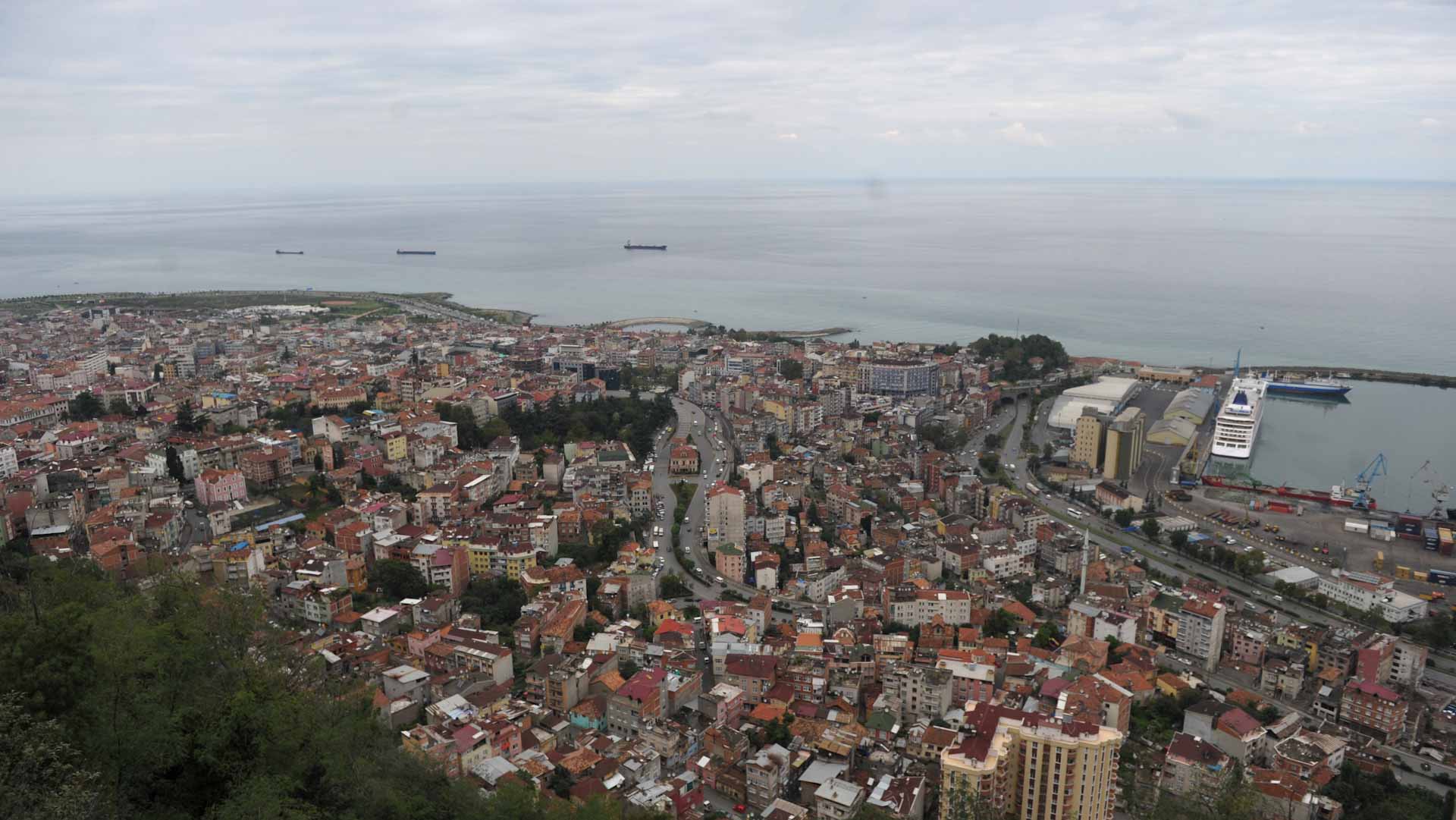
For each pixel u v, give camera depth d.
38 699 126.69
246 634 188.88
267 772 138.25
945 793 196.00
